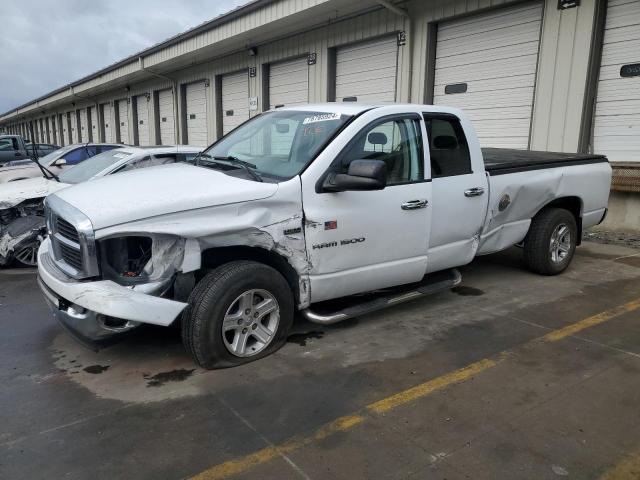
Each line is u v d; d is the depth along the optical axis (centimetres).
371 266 425
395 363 385
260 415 315
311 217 385
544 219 584
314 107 463
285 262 392
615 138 842
